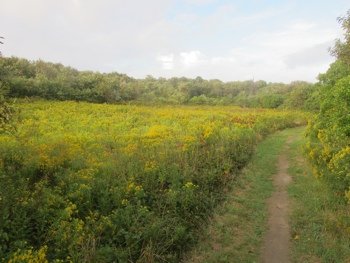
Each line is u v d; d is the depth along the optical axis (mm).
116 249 7352
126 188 9781
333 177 11727
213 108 51625
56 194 8984
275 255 8523
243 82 117688
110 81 52438
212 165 13891
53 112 28906
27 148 13461
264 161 17781
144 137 19812
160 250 7891
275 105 61000
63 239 7094
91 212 8383
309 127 20797
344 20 14078
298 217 10461
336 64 21672
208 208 10711
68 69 69438
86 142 17062
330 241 8875
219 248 8812
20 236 7164
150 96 63719
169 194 10000
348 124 10281
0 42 8414
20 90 39562
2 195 8258
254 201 11992
